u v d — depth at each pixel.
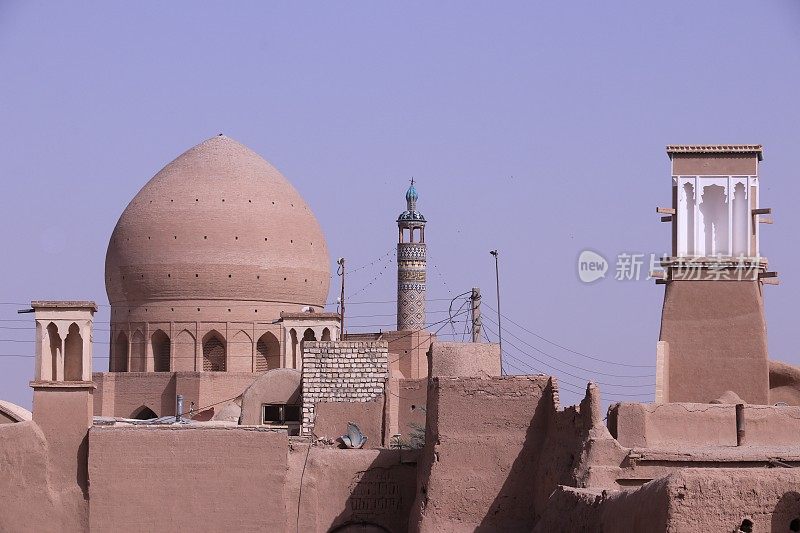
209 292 101.19
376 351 66.81
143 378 99.38
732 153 57.09
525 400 55.91
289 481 59.38
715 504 36.06
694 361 56.44
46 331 60.06
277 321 97.88
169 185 103.25
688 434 50.12
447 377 56.34
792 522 36.12
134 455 58.66
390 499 59.97
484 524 55.34
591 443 48.97
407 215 117.12
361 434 64.62
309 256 104.00
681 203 57.16
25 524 58.41
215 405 97.88
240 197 102.50
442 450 55.94
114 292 104.00
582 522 42.84
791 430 50.56
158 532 58.31
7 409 69.56
